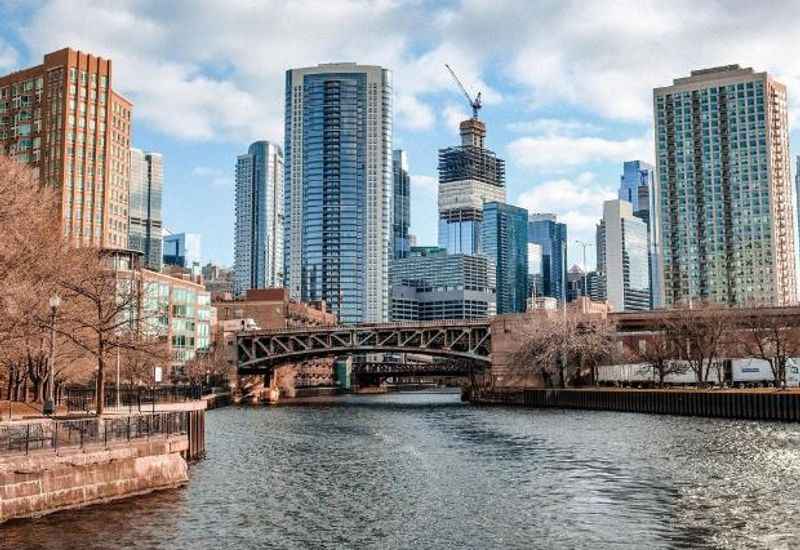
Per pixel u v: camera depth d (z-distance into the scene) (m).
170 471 47.47
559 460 62.66
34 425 39.09
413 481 52.94
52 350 56.94
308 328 182.38
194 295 194.38
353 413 129.12
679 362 135.25
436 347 172.12
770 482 51.03
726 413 104.94
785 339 124.19
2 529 35.88
